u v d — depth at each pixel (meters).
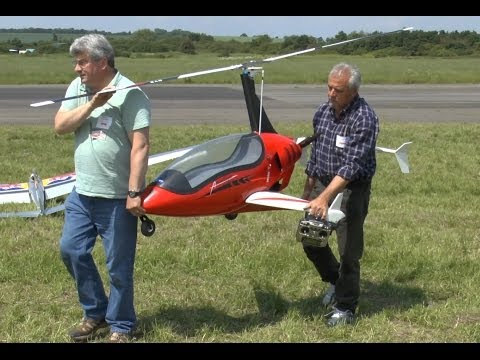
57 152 12.34
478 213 8.20
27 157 11.77
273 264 5.86
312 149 4.78
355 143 4.37
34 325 4.49
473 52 70.62
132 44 82.50
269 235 6.95
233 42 88.44
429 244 6.61
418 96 28.58
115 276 4.17
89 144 4.01
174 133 15.16
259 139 4.53
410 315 4.76
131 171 3.94
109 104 3.96
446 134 15.68
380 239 6.77
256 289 5.29
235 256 6.05
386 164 11.44
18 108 21.81
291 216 7.75
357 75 4.33
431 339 4.42
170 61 55.88
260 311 4.91
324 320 4.70
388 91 31.05
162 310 4.85
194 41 94.56
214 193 4.13
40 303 4.95
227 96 27.31
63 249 4.16
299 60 61.88
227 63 50.88
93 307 4.32
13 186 8.79
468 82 37.34
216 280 5.51
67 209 4.20
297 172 10.41
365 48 74.00
